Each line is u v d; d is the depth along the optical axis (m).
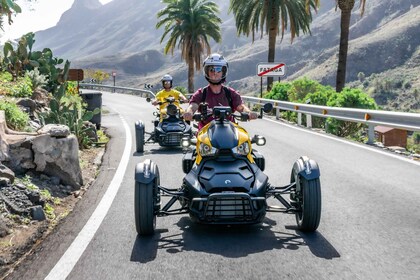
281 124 19.33
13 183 6.82
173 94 13.83
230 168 5.30
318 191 5.24
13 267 4.72
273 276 4.21
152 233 5.45
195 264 4.55
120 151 12.23
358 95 19.92
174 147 13.13
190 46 56.41
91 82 71.25
